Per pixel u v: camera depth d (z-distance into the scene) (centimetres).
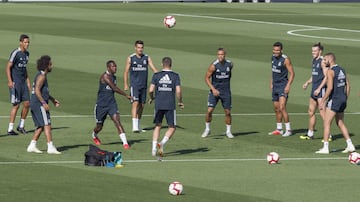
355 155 5256
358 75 9269
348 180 4766
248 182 4691
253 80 8906
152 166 5141
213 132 6431
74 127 6494
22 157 5338
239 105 7656
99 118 5812
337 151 5769
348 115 7256
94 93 8025
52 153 5494
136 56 6475
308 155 5600
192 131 6450
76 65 9512
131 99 5800
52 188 4450
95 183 4597
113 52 10412
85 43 11069
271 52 10712
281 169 5094
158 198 4266
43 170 4931
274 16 15388
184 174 4897
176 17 14575
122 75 9056
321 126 6769
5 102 7550
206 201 4222
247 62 9938
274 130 6562
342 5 18688
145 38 11669
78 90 8156
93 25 13000
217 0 19412
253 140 6150
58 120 6781
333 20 14900
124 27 12825
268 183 4669
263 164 5259
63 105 7438
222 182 4684
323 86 6100
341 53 10794
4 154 5434
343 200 4288
